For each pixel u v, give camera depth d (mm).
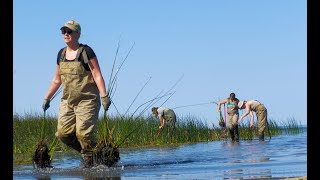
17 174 6230
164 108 17359
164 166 6539
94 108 6969
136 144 15734
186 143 16266
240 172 4934
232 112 17391
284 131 21812
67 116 7102
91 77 6949
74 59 6883
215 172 5105
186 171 5473
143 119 15961
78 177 5430
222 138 19062
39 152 7172
